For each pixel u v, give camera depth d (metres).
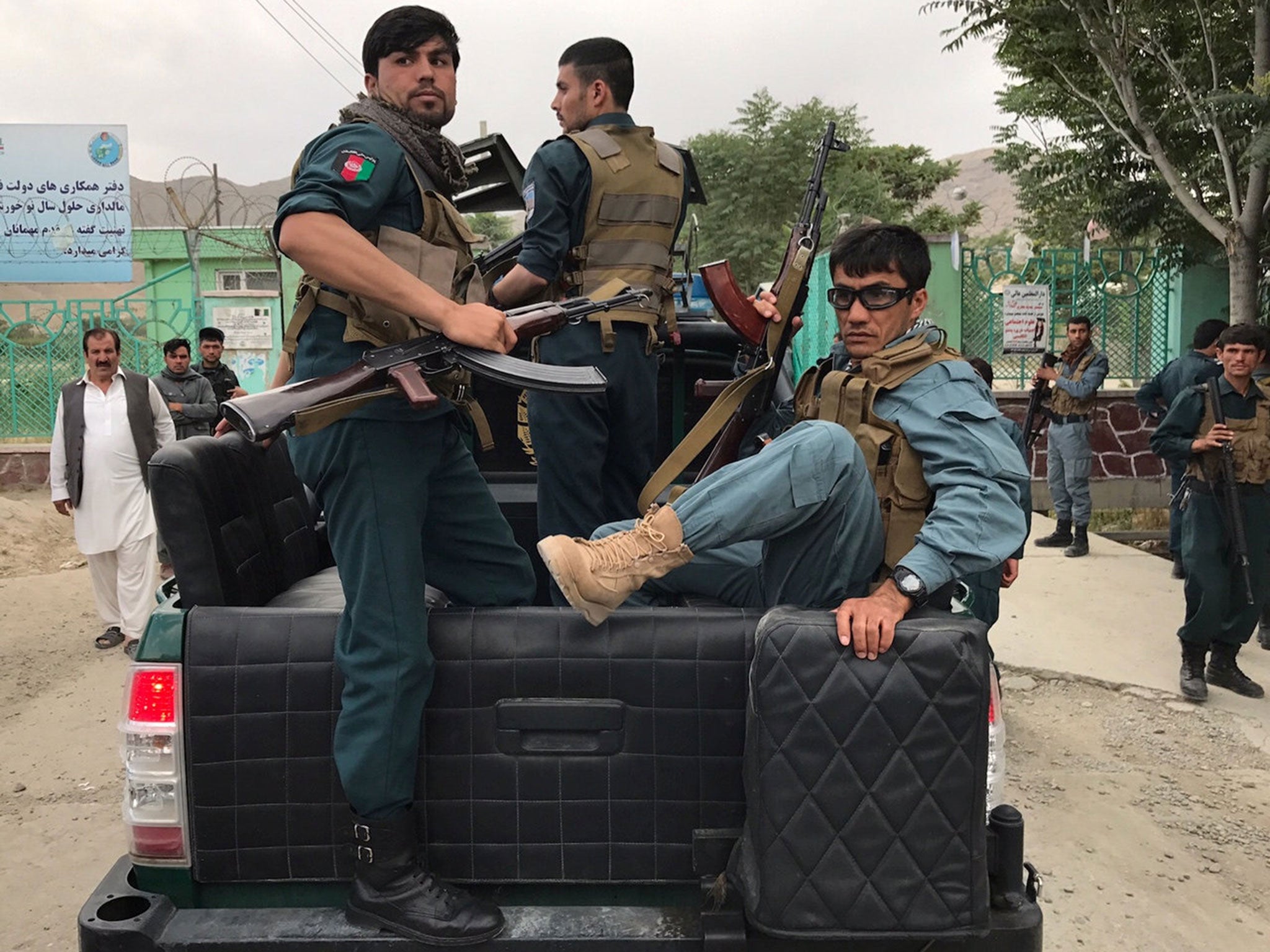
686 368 3.83
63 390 5.86
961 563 1.93
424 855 1.98
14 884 3.43
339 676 1.96
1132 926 3.15
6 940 3.09
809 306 10.83
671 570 1.99
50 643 6.11
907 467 2.15
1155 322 9.83
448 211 2.02
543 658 1.97
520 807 1.98
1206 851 3.61
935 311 9.72
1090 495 7.73
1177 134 8.62
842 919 1.77
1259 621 5.79
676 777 1.97
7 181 11.59
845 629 1.76
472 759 1.98
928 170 29.12
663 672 1.96
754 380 2.46
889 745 1.75
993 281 9.82
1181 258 9.43
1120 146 9.02
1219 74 8.30
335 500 1.96
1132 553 7.83
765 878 1.78
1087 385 7.59
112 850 3.65
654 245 3.01
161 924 1.89
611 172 2.90
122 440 5.77
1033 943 1.86
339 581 2.64
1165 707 4.92
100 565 5.96
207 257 19.62
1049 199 11.02
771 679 1.77
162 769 1.95
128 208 11.80
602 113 3.01
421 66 1.99
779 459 1.99
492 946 1.86
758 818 1.79
